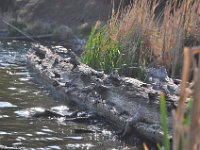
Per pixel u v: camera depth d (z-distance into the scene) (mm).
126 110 30625
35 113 32281
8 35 97125
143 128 27172
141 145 26734
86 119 31797
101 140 27406
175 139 6625
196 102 6387
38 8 121250
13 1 124562
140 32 42406
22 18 116812
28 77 47375
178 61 40938
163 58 41438
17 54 67750
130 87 31266
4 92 39562
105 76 36594
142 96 29547
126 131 28109
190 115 6426
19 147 25203
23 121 30719
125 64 41094
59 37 93750
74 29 99750
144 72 40125
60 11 118625
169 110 25859
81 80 38094
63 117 32312
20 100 36844
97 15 112750
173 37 41312
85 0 118500
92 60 44281
